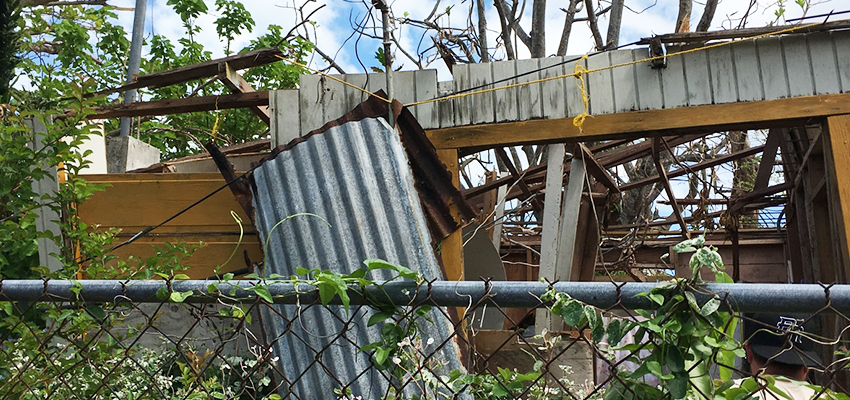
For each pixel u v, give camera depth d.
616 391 1.50
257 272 4.18
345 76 5.15
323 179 4.07
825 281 6.49
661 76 4.81
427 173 4.35
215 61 5.05
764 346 2.23
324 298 1.51
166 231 4.80
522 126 4.93
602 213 8.05
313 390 3.50
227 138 13.01
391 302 1.52
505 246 9.78
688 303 1.34
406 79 5.11
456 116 5.03
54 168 4.57
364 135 4.16
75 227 4.24
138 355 3.79
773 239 10.18
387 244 3.87
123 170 6.79
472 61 11.18
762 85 4.67
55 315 2.46
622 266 10.11
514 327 1.56
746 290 1.31
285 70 14.42
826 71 4.61
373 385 3.35
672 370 1.35
